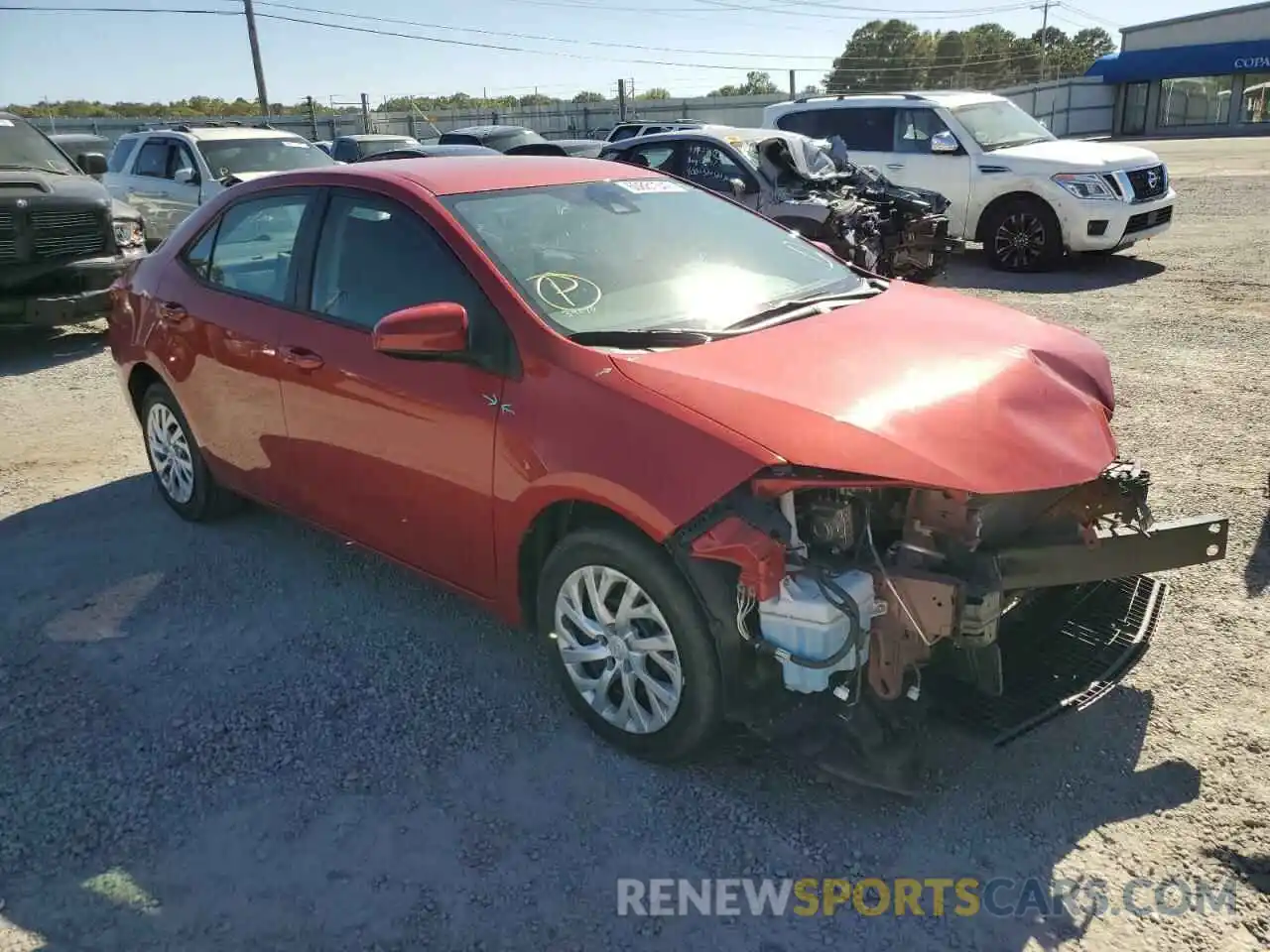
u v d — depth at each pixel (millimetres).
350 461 3844
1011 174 11617
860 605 2738
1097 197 11172
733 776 3102
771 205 9938
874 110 12875
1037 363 3334
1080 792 2967
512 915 2623
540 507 3133
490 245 3523
